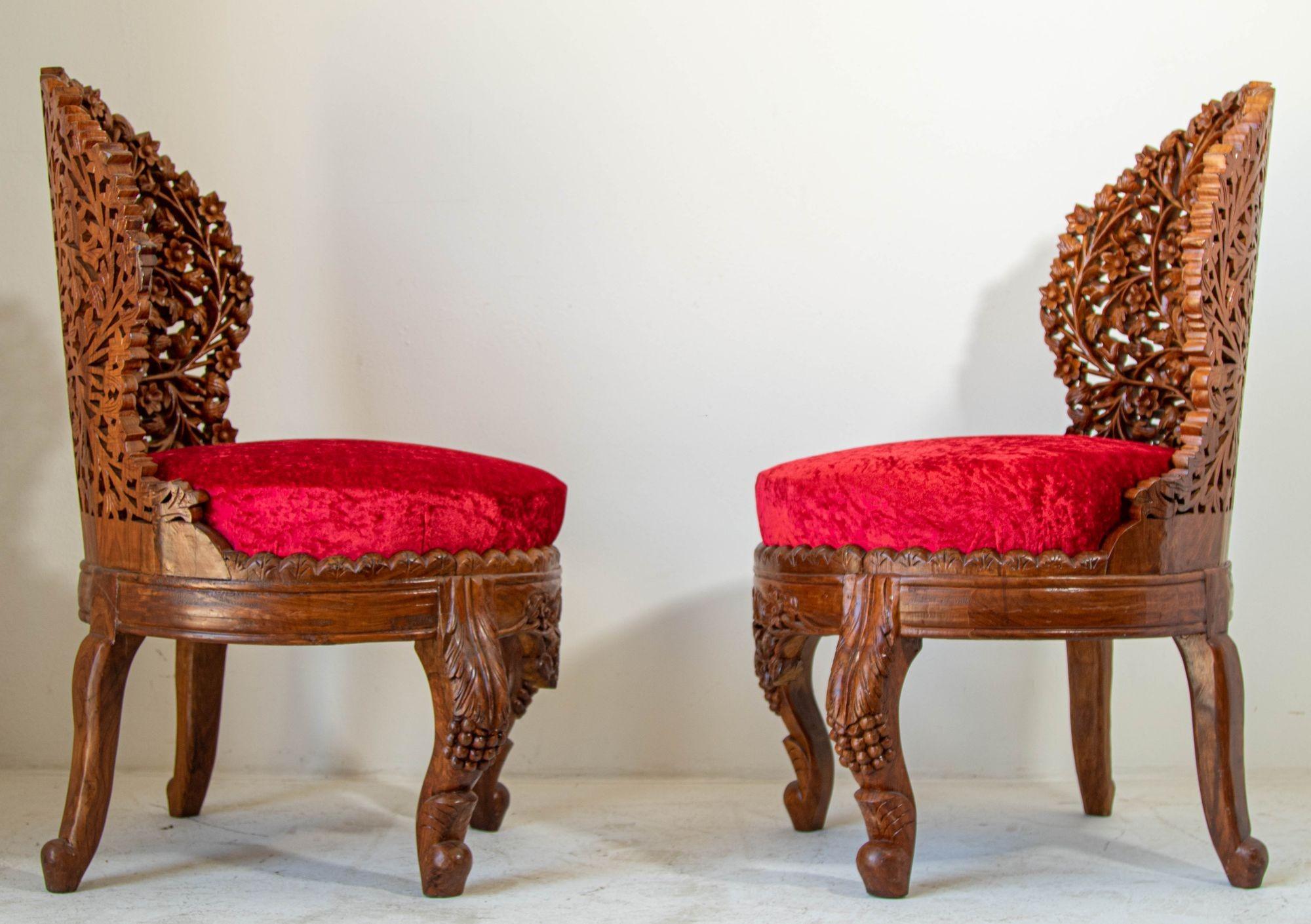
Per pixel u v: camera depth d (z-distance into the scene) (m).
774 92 2.08
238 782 2.04
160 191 1.69
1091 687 1.78
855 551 1.38
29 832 1.70
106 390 1.40
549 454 2.11
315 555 1.34
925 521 1.35
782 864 1.57
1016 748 2.10
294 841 1.68
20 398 2.09
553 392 2.11
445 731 1.39
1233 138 1.38
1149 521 1.34
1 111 2.07
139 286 1.36
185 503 1.34
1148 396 1.71
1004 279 2.08
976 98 2.07
